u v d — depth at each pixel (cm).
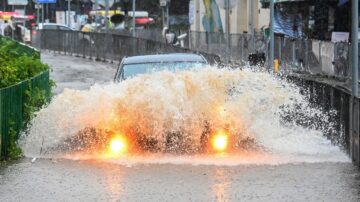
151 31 11088
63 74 7144
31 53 6338
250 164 2478
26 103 2897
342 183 2186
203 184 2188
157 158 2594
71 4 17850
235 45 7425
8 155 2627
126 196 2048
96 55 9694
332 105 2833
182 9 16138
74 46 10544
